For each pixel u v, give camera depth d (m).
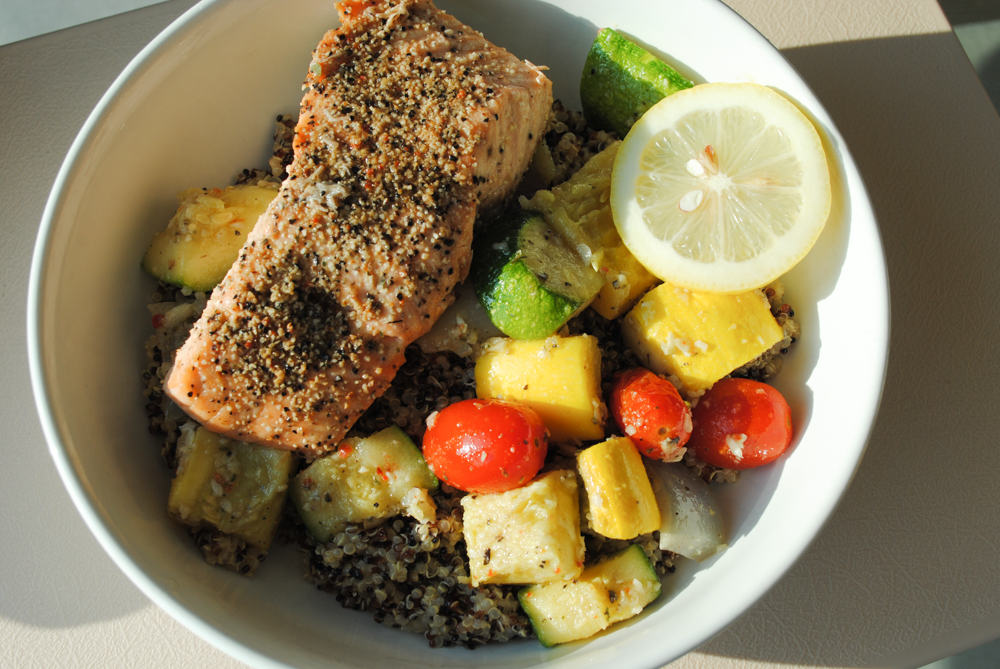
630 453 0.27
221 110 0.29
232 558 0.27
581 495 0.28
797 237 0.27
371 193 0.27
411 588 0.27
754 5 0.33
